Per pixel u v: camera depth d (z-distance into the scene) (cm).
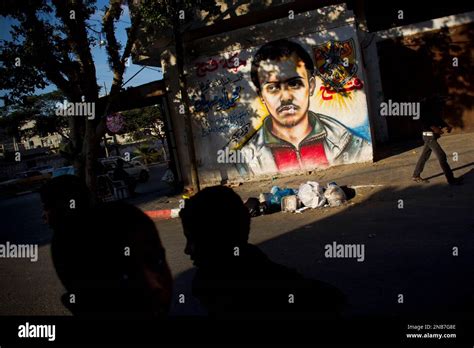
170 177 1430
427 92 1491
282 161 1279
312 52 1209
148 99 1388
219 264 182
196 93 1316
